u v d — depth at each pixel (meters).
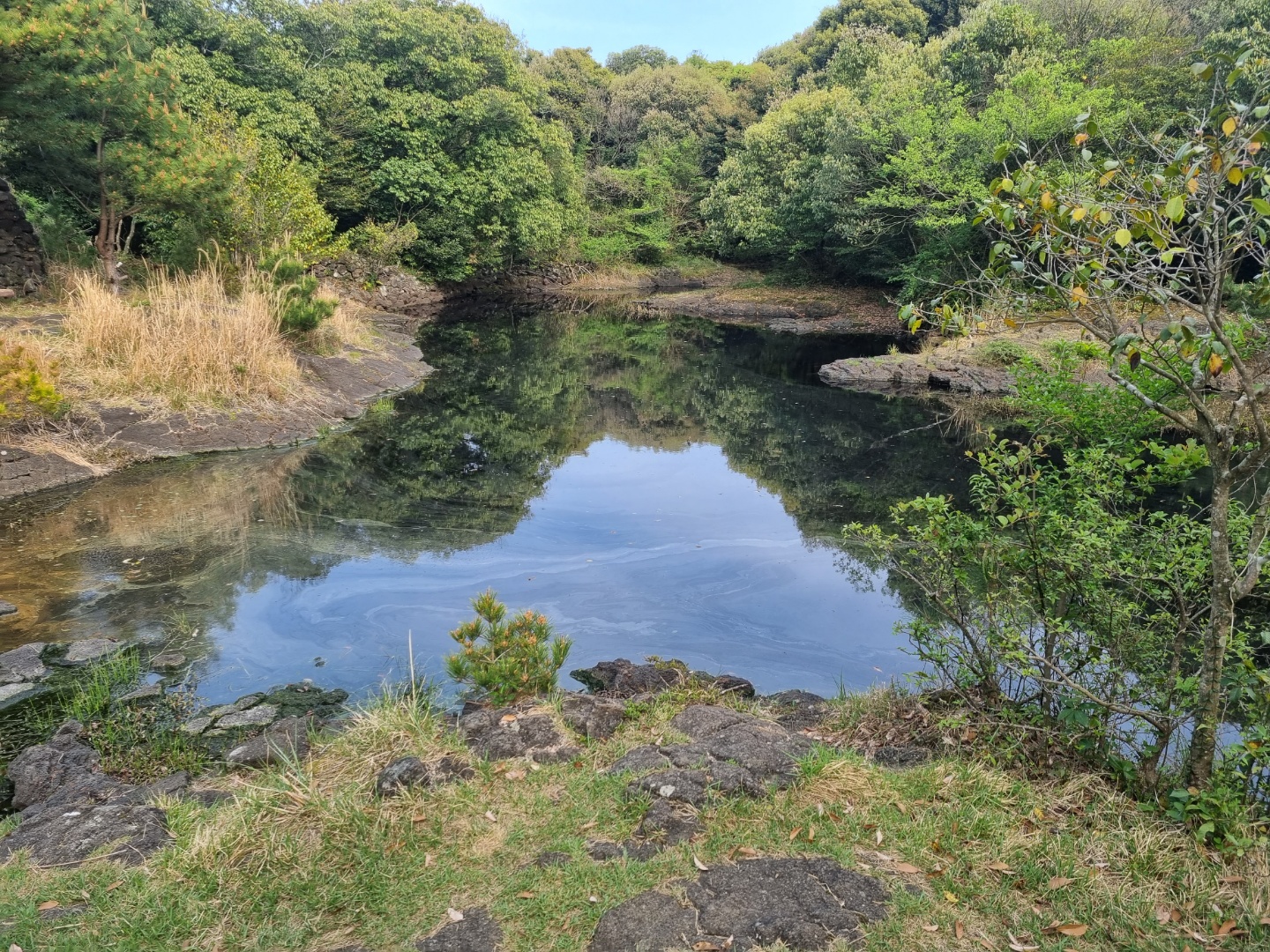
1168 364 2.88
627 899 2.70
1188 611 3.94
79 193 15.78
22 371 9.05
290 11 26.33
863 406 15.39
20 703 4.79
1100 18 23.66
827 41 43.28
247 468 9.91
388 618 6.15
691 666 5.57
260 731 4.52
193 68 21.52
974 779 3.32
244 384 11.52
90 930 2.62
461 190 27.12
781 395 16.52
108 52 13.47
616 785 3.36
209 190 14.39
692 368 19.53
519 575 7.12
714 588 6.95
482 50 29.78
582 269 36.94
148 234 17.95
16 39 11.72
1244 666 3.20
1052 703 3.90
